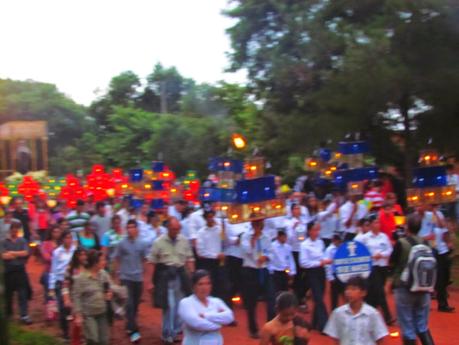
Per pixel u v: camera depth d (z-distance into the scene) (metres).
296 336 6.35
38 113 51.44
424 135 18.44
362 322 6.79
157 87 54.59
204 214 12.80
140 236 12.30
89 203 19.41
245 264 11.39
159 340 11.29
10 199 19.61
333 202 14.76
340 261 8.39
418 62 16.91
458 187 19.00
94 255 8.91
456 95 16.84
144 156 43.12
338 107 18.56
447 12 16.30
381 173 21.12
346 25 20.28
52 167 47.00
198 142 37.62
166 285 10.78
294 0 23.22
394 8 17.19
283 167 27.27
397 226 13.55
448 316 12.77
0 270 7.83
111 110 53.50
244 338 11.34
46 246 12.56
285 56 22.31
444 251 13.02
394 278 8.99
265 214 11.34
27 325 12.05
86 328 8.80
